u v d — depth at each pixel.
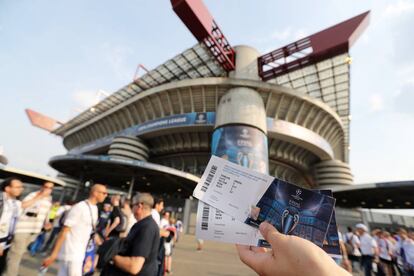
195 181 27.80
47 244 8.11
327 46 31.22
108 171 30.17
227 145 29.12
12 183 4.16
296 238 0.89
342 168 39.91
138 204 2.90
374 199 29.06
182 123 35.56
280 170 44.69
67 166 31.28
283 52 36.25
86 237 3.50
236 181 1.14
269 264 0.90
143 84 43.47
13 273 4.34
